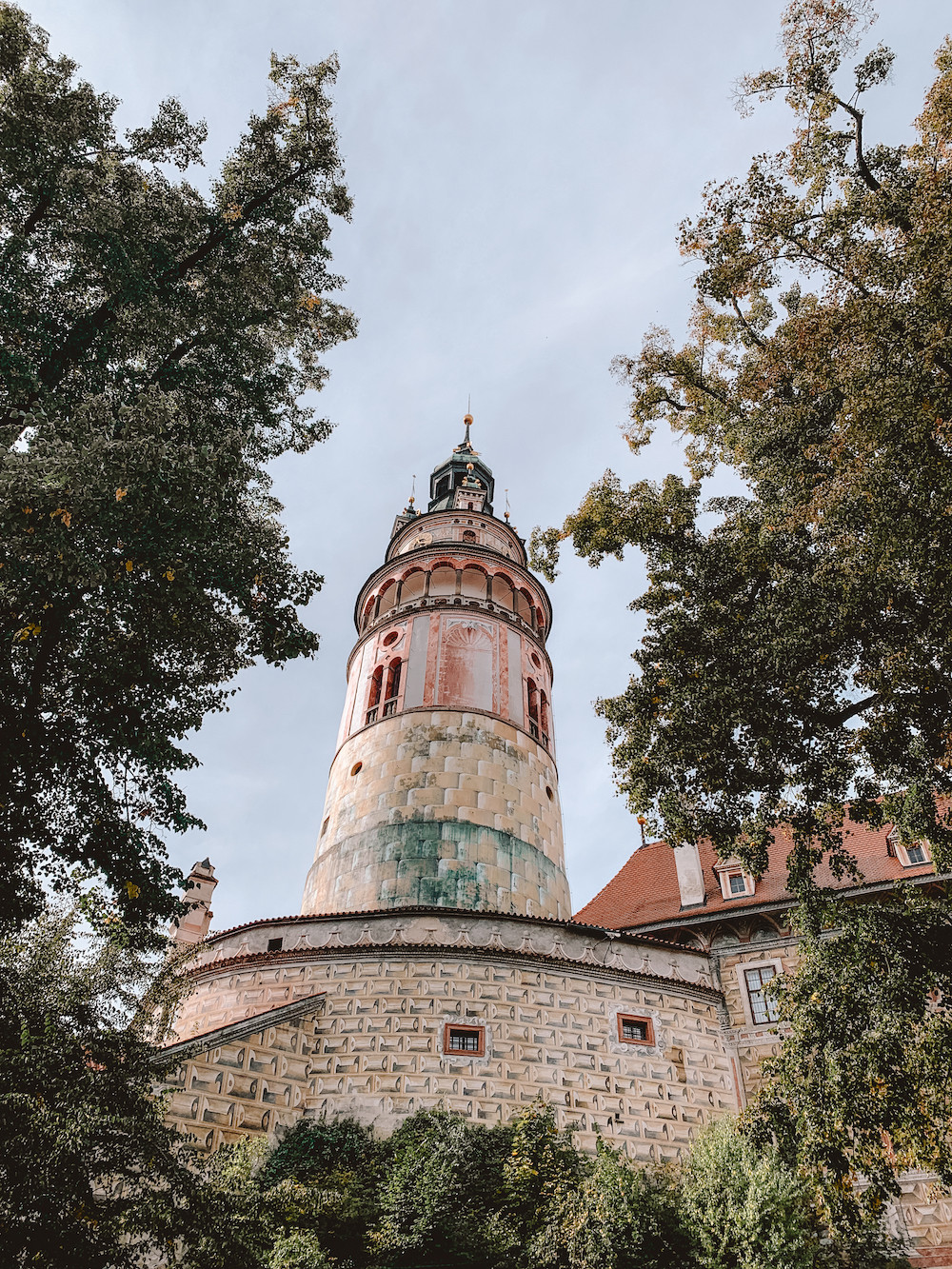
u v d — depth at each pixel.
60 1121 9.70
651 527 18.53
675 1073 22.42
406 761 30.70
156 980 12.92
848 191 17.00
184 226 16.75
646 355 21.09
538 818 31.00
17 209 14.97
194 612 14.73
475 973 22.81
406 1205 16.58
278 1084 20.14
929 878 23.34
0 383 14.48
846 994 13.84
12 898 12.67
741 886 26.20
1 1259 8.89
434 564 37.31
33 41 15.43
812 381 15.46
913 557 13.27
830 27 16.42
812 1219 17.52
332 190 19.02
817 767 15.88
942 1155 13.20
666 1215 16.53
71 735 14.11
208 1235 10.76
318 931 24.25
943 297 13.02
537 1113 19.92
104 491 12.13
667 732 17.05
